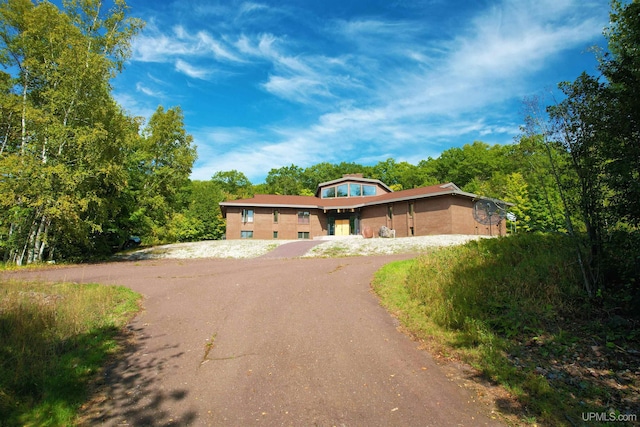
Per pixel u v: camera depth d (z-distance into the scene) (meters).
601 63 6.28
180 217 30.78
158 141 29.16
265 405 4.28
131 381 4.88
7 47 17.39
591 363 5.02
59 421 3.91
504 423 3.86
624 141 5.98
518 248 10.24
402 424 3.86
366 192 37.06
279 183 69.56
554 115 6.99
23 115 16.77
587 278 7.18
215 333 6.70
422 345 6.09
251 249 23.25
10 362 4.87
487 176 50.19
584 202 6.78
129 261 19.33
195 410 4.18
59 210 15.92
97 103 18.55
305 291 9.73
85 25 19.41
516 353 5.45
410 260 12.87
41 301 7.41
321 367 5.28
